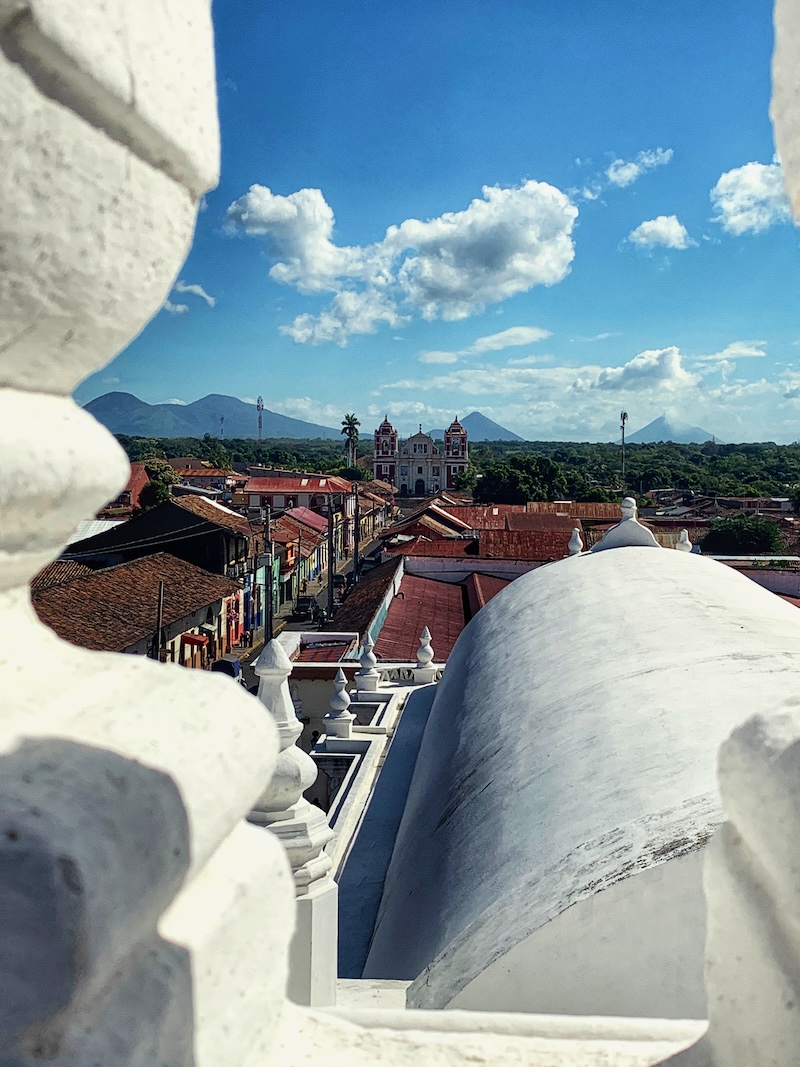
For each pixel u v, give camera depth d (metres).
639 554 9.04
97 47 1.05
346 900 6.43
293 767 3.79
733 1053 1.56
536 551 27.81
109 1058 1.04
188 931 1.24
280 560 41.41
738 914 1.55
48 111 1.02
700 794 3.74
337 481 64.25
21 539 1.19
